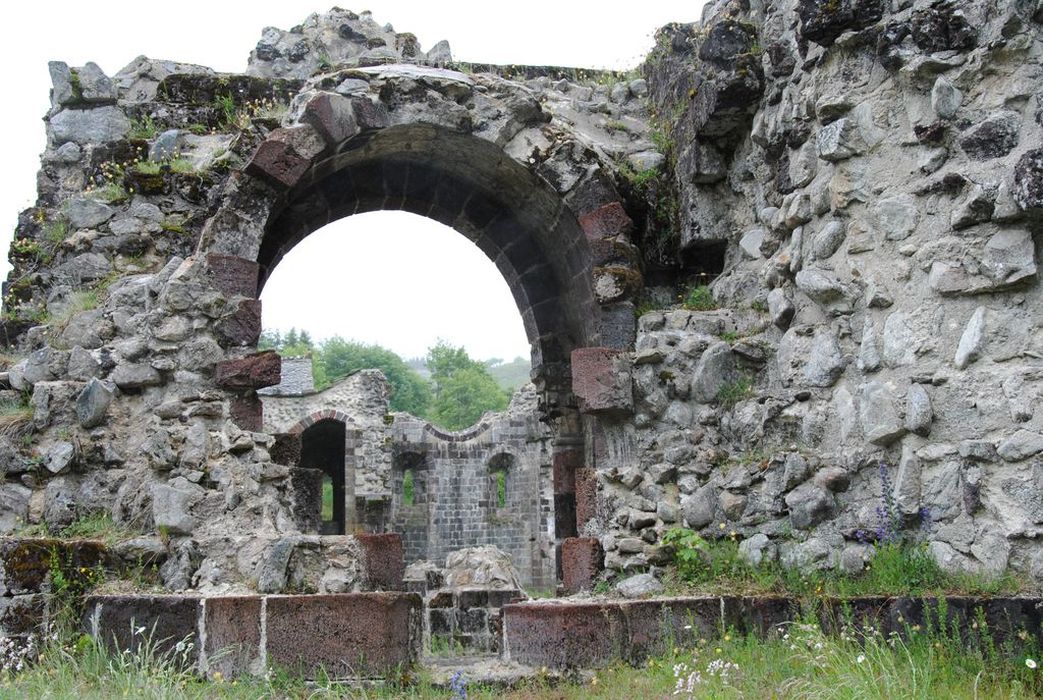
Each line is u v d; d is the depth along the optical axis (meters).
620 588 8.40
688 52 10.34
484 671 7.62
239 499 8.34
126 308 9.05
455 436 32.34
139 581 7.88
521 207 10.55
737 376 9.09
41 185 10.29
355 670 7.14
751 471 8.48
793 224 8.56
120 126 10.52
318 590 7.67
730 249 9.73
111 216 9.77
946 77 7.45
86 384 8.68
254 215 8.99
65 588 7.75
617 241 9.59
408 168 10.66
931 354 7.38
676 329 9.34
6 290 9.72
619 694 6.82
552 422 11.32
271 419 29.61
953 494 7.14
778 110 8.90
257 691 6.85
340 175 10.38
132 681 6.75
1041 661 6.21
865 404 7.75
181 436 8.44
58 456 8.45
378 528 29.58
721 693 6.22
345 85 9.34
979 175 7.19
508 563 13.10
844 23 8.02
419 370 102.88
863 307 7.90
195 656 7.26
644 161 10.30
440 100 9.52
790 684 6.23
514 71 11.30
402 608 7.43
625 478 9.02
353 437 29.78
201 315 8.72
